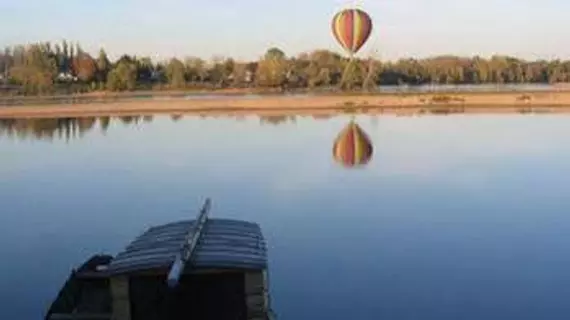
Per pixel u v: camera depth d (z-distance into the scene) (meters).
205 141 53.16
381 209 27.66
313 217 26.34
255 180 35.00
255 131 60.03
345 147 47.16
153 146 50.59
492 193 30.78
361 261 20.25
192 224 14.13
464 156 42.25
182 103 94.50
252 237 13.30
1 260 20.91
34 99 105.25
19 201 30.53
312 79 123.75
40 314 16.14
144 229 25.11
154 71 130.38
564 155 42.16
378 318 15.88
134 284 11.84
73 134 60.66
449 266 19.59
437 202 28.81
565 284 17.97
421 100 91.44
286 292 17.64
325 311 16.27
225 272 11.64
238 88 126.75
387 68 131.38
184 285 12.05
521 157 41.59
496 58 138.62
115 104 94.75
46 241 23.39
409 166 38.62
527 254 20.92
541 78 138.50
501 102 89.12
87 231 24.78
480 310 16.33
